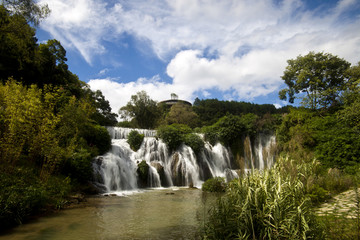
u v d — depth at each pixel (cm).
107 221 716
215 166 2523
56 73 2495
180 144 2344
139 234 592
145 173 1731
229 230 433
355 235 389
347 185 1024
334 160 1591
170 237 566
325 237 395
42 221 693
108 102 4294
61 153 1098
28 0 1373
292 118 2589
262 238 403
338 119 2181
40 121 1050
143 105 4288
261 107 7838
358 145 1577
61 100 1639
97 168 1475
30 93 1072
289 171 829
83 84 3250
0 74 1836
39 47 2267
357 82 2200
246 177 541
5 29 1381
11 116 945
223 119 2916
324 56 3050
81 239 550
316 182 969
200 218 746
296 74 3209
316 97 2881
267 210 425
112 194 1295
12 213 655
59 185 1038
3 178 815
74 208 885
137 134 2169
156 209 906
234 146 2759
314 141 1980
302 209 416
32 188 831
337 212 613
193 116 5288
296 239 363
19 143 959
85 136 1667
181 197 1227
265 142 2789
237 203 468
